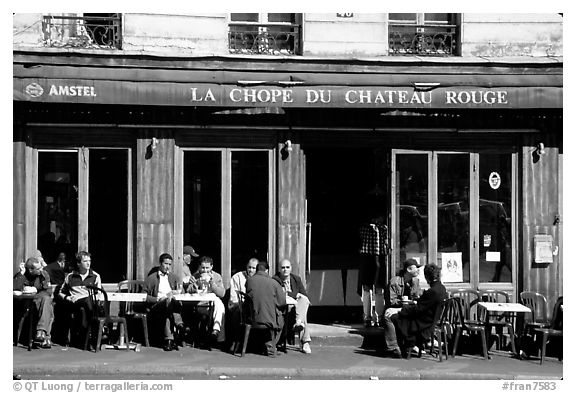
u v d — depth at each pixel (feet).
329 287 47.16
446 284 44.50
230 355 39.34
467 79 42.83
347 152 47.03
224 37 43.24
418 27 44.29
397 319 39.42
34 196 42.70
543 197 44.60
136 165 43.06
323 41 43.47
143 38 42.65
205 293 40.75
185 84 41.65
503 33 44.19
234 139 43.52
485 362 39.17
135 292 42.34
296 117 43.11
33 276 40.34
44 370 35.94
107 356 38.19
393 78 42.63
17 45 41.45
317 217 47.14
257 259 43.06
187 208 43.55
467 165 44.68
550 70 43.60
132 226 43.19
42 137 42.70
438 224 44.52
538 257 44.34
